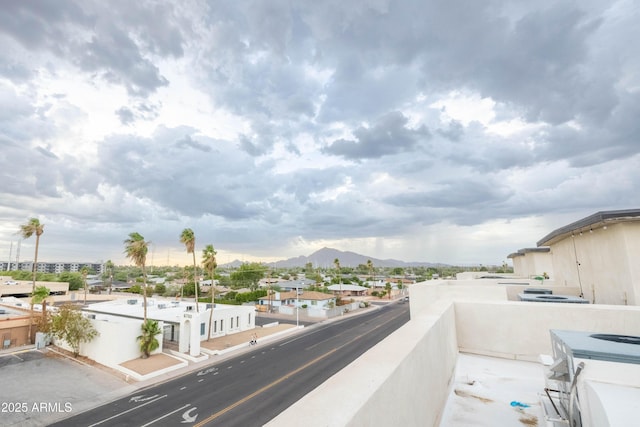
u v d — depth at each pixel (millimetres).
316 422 1084
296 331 39156
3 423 15656
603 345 2328
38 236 35656
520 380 3645
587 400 1889
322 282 98250
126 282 116875
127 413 16469
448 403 3180
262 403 17344
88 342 26156
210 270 36500
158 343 26984
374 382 1494
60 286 68250
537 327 4242
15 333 29781
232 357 27359
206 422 15320
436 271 155125
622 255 6543
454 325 4520
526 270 22000
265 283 91938
